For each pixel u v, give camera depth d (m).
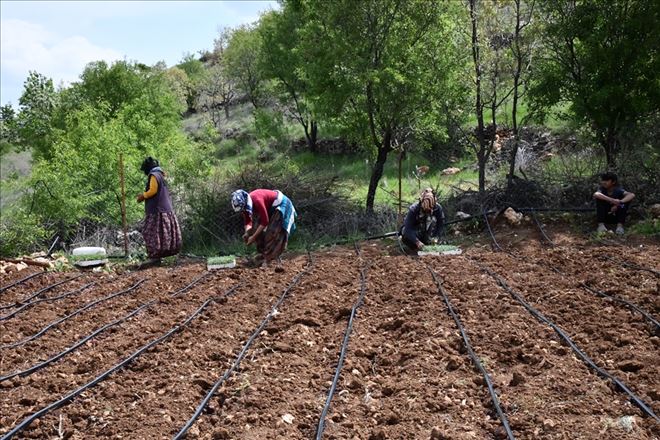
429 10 13.34
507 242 10.95
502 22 13.42
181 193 14.13
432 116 14.12
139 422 4.50
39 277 10.24
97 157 14.21
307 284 8.56
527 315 6.38
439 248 10.10
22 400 5.03
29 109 26.22
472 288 7.58
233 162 31.17
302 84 30.62
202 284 9.06
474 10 13.39
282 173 13.95
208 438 4.21
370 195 13.88
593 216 11.73
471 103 14.09
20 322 7.53
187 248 12.85
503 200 12.70
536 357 5.19
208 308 7.64
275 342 6.06
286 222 9.52
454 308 6.75
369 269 9.33
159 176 11.07
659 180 11.80
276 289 8.39
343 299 7.61
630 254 9.02
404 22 13.46
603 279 7.57
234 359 5.76
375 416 4.38
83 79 27.33
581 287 7.41
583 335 5.73
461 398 4.57
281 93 32.50
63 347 6.48
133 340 6.44
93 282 9.63
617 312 6.33
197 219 13.23
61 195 13.34
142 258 12.02
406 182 20.42
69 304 8.38
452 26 13.49
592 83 12.55
